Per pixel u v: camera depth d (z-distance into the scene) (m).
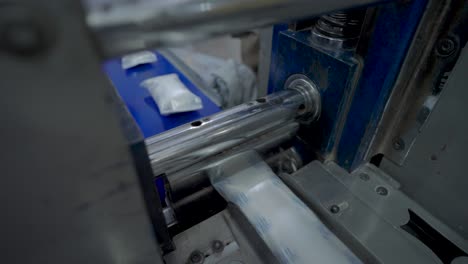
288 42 0.67
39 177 0.19
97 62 0.16
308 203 0.61
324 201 0.60
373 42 0.52
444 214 0.58
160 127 0.98
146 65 1.36
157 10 0.21
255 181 0.62
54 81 0.16
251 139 0.65
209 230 0.57
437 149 0.54
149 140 0.52
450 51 0.47
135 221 0.26
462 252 0.54
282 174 0.69
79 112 0.18
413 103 0.55
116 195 0.23
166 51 1.49
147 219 0.27
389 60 0.50
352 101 0.60
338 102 0.60
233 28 0.27
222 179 0.63
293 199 0.58
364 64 0.55
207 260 0.52
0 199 0.19
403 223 0.56
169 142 0.52
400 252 0.51
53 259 0.24
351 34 0.60
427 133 0.55
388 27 0.48
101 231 0.25
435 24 0.47
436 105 0.52
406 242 0.52
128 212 0.25
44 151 0.18
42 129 0.17
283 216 0.55
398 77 0.53
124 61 1.33
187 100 1.03
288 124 0.70
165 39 0.23
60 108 0.17
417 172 0.60
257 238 0.55
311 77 0.65
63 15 0.14
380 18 0.49
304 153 0.78
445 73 0.49
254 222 0.55
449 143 0.52
